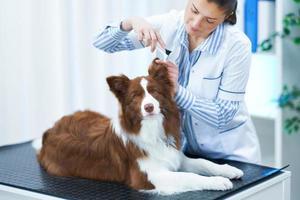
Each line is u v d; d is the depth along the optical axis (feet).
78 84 9.35
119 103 5.36
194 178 5.22
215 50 5.93
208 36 5.96
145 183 5.29
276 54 9.46
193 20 5.68
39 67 8.79
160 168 5.36
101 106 9.71
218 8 5.45
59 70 9.04
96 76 9.56
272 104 10.53
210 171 5.66
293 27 9.41
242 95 6.07
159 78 5.39
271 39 9.72
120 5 9.59
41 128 8.97
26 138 8.82
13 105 8.59
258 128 10.48
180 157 5.70
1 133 8.52
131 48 6.72
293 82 9.65
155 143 5.33
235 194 5.16
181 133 5.78
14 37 8.41
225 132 6.42
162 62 5.49
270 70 10.68
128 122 5.29
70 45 9.12
